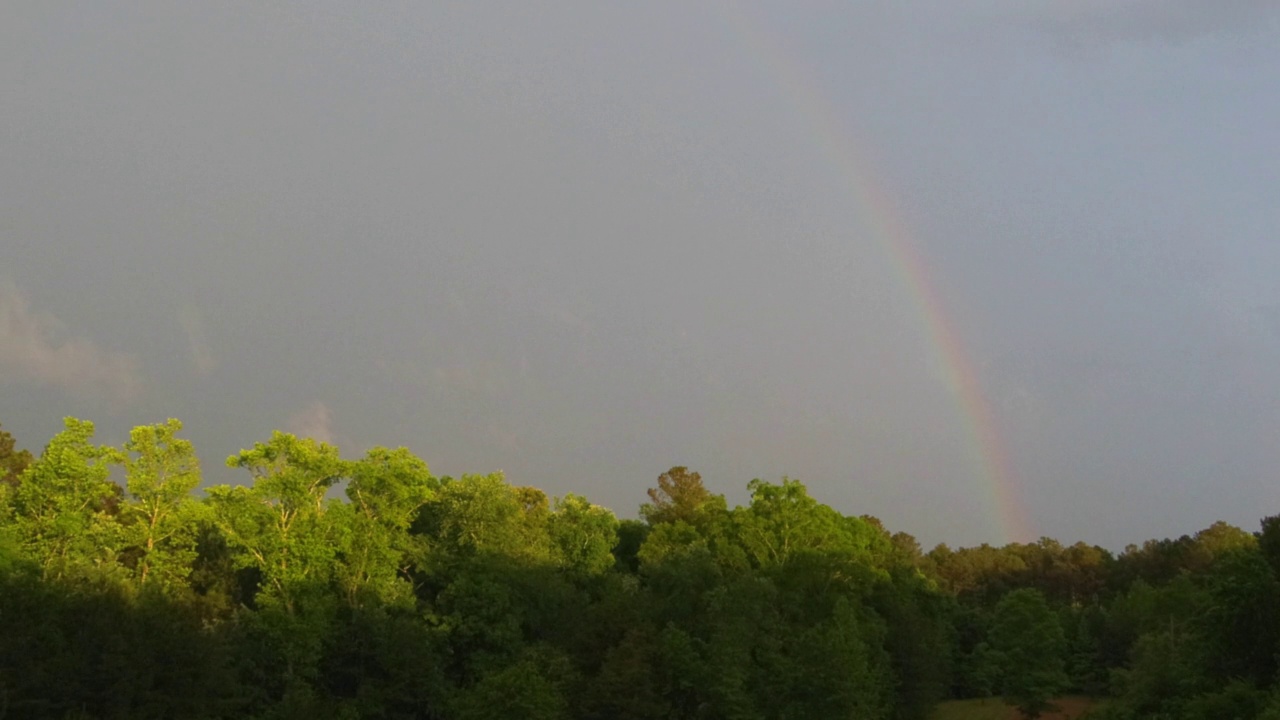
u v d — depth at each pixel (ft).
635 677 212.64
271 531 216.13
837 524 341.21
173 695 170.40
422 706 218.79
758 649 240.53
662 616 249.55
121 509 218.38
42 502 199.31
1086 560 546.26
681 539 325.42
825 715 229.86
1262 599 184.34
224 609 208.95
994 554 604.90
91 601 169.68
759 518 328.90
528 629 242.17
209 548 243.60
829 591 294.25
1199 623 197.36
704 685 222.69
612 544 295.07
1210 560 485.15
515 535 250.57
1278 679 170.60
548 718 201.36
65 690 156.97
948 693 390.01
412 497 240.32
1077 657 377.91
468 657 231.30
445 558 242.17
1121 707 230.07
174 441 206.69
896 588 316.19
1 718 147.64
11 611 160.97
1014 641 342.64
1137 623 372.79
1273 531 206.18
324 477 225.15
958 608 413.18
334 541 221.66
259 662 201.46
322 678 213.87
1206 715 169.99
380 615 215.72
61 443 198.59
